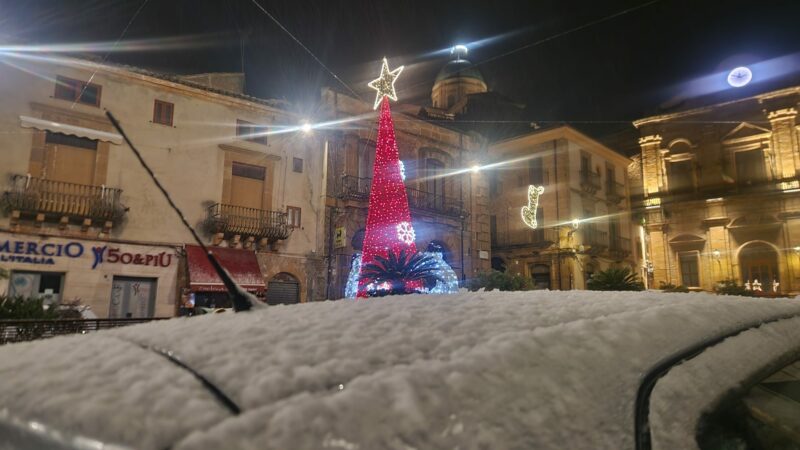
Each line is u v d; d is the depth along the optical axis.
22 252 13.54
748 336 1.26
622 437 0.82
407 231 12.62
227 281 1.26
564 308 1.19
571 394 0.83
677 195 32.69
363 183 19.56
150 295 15.38
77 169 14.67
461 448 0.67
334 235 18.78
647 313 1.17
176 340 0.94
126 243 15.04
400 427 0.66
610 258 30.50
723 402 1.01
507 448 0.70
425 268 10.27
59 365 0.87
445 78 35.34
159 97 16.14
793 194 28.27
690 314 1.23
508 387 0.78
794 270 27.77
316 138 19.19
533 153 29.09
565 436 0.76
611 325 1.06
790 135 29.03
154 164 15.75
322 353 0.83
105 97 15.23
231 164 17.25
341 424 0.64
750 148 30.45
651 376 0.96
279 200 18.03
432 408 0.70
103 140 14.88
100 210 14.36
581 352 0.93
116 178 15.11
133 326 1.16
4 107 13.68
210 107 17.05
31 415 0.71
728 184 30.75
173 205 1.28
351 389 0.70
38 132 14.07
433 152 22.67
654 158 33.62
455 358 0.82
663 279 32.06
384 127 13.30
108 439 0.63
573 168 28.30
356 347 0.87
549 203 27.89
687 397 0.96
